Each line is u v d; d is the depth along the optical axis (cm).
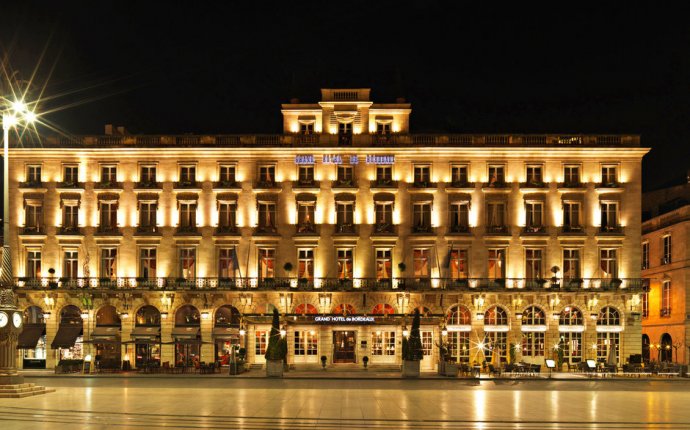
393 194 6000
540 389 3881
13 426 2270
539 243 5925
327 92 6131
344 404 2959
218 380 4588
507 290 5819
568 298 5847
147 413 2603
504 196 5981
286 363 5619
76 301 5950
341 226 5972
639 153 5956
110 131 6456
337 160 6019
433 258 5884
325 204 6012
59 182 6062
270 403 2983
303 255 6012
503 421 2462
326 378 4759
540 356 5831
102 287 5922
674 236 6144
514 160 5991
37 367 5922
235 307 5944
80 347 5944
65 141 6153
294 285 5928
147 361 5681
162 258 6016
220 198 6047
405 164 6016
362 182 6012
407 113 6094
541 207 5981
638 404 3052
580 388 3981
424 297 5866
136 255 6022
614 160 5972
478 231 5941
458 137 6038
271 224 6047
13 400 3092
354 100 6112
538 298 5853
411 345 4916
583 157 5981
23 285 5941
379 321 5712
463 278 5881
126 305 5925
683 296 5912
